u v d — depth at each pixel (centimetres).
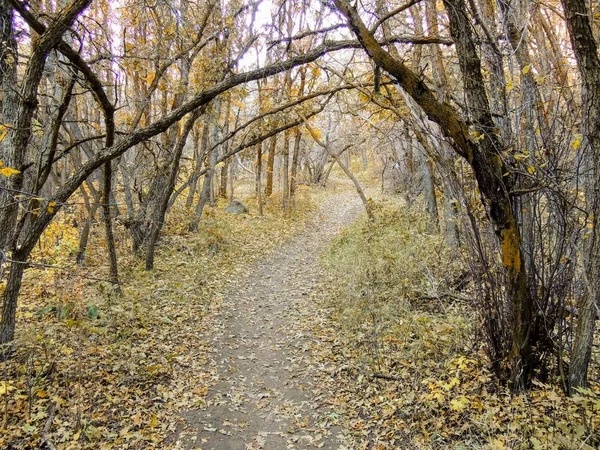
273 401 548
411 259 899
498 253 448
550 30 640
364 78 970
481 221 462
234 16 1009
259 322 837
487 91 488
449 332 563
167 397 536
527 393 423
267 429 486
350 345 670
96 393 514
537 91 420
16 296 561
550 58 566
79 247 1016
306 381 593
